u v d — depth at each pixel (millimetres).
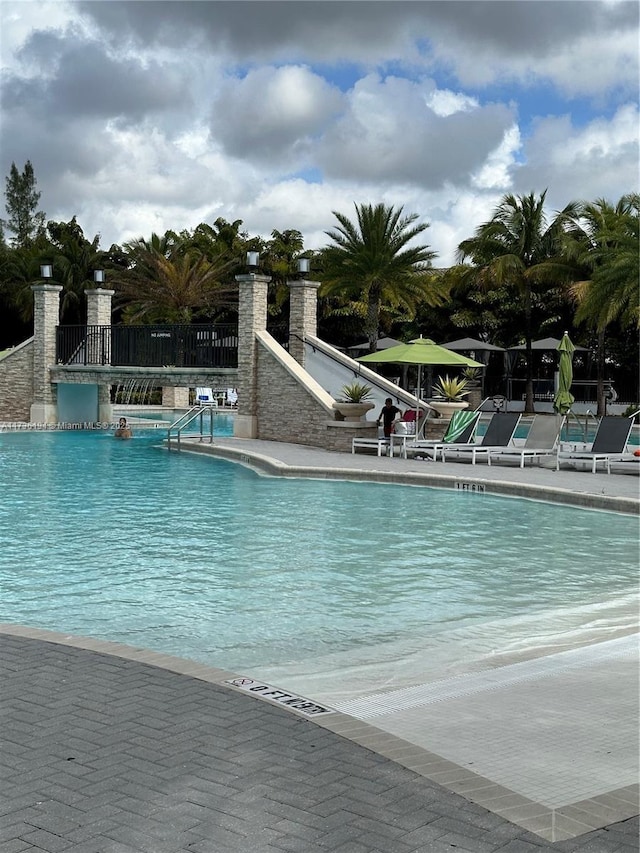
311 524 12781
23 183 72250
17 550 10805
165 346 29656
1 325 57969
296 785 3807
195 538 11641
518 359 49250
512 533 12203
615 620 7816
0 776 3852
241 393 26672
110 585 9055
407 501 15094
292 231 54156
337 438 22750
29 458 22016
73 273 55281
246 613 8039
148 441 27219
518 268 42594
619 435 19016
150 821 3477
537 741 4508
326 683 6023
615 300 36375
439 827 3467
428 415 23625
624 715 4922
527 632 7445
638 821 3566
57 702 4785
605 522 13125
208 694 4957
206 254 53750
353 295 49719
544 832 3447
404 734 4617
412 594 8805
